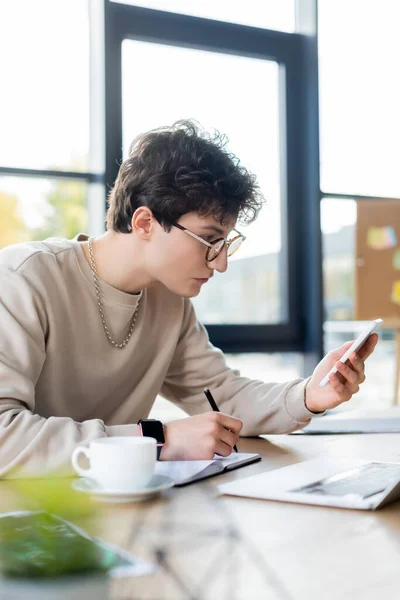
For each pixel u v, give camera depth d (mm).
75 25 2932
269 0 3346
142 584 521
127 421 1481
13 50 2820
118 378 1429
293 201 3389
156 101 3066
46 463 964
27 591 369
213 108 3211
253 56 3303
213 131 1348
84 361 1366
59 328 1302
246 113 3291
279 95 3383
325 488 854
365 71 3484
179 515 755
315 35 3318
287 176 3373
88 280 1364
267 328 3309
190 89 3150
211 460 1023
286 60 3367
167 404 2781
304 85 3375
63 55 2902
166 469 966
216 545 633
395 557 614
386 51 3518
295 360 3391
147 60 3053
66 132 2898
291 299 3373
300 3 3396
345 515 761
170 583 525
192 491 882
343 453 1183
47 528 377
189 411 1590
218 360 1584
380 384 3324
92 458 837
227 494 859
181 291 1346
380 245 3273
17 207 2818
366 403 3324
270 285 3346
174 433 1060
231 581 541
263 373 3314
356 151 3449
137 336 1443
